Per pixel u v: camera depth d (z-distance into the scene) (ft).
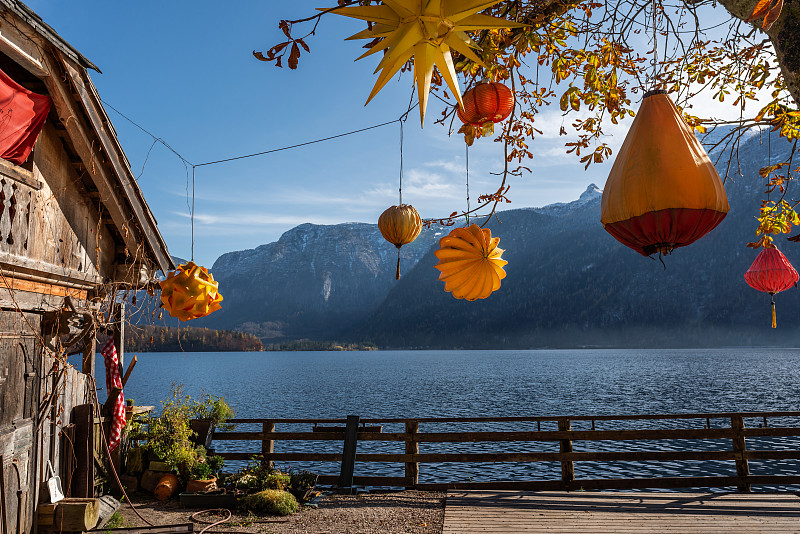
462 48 4.52
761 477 23.41
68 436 22.11
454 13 4.23
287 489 24.76
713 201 6.63
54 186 20.13
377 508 22.59
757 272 17.85
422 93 4.44
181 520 21.97
